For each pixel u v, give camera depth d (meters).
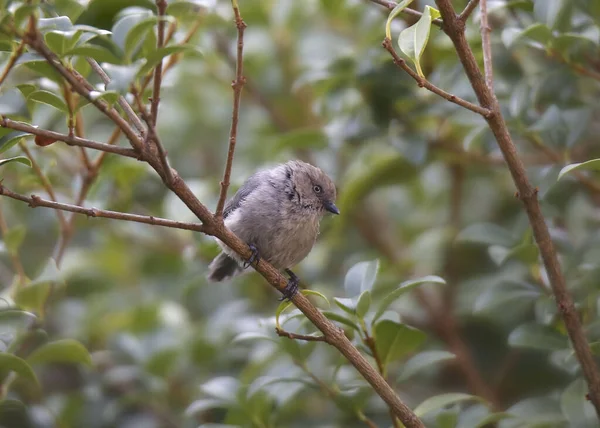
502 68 10.57
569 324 7.61
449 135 11.87
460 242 12.73
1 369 8.33
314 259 13.09
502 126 7.14
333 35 14.21
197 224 7.02
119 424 11.66
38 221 12.91
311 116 14.22
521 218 10.84
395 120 11.39
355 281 8.10
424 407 8.05
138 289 13.84
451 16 6.88
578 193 11.47
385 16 11.59
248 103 14.58
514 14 10.29
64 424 10.97
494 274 11.97
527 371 12.30
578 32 9.63
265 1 13.63
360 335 7.74
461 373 12.41
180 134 14.52
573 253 9.68
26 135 7.04
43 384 13.09
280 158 13.27
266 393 9.04
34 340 10.39
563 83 9.76
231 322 11.66
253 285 13.35
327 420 10.89
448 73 10.70
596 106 10.45
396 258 13.34
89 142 6.35
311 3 13.90
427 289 12.88
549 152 10.14
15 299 9.08
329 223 12.80
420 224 14.03
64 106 6.74
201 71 13.91
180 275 13.63
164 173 6.57
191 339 11.99
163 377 11.59
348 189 11.83
